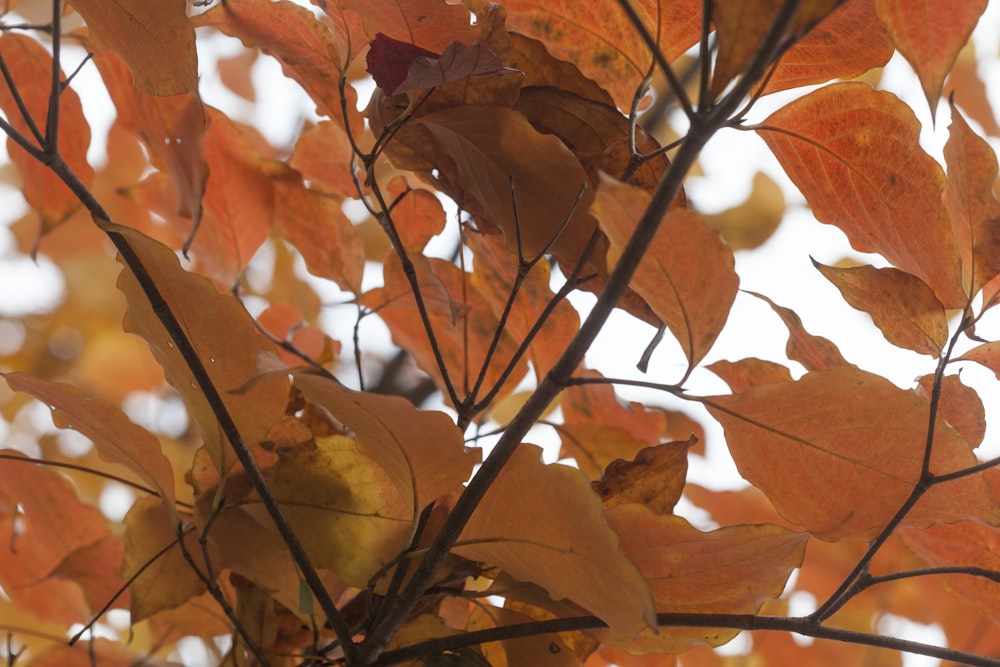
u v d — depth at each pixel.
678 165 1.08
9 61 1.33
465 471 1.14
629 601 1.12
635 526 1.16
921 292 1.20
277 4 1.23
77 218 1.60
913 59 1.11
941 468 1.17
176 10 1.19
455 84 1.18
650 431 1.38
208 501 1.21
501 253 1.27
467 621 1.25
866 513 1.18
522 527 1.14
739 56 1.07
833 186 1.22
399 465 1.15
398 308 1.34
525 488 1.13
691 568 1.17
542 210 1.18
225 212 1.35
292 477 1.20
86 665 1.36
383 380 1.75
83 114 1.34
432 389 1.70
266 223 1.36
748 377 1.25
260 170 1.34
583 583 1.13
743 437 1.18
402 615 1.15
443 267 1.33
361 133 1.27
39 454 1.62
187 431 1.77
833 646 1.46
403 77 1.18
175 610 1.32
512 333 1.34
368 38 1.21
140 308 1.17
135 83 1.20
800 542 1.17
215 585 1.20
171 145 1.31
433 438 1.13
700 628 1.18
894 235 1.21
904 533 1.25
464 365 1.33
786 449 1.18
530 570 1.15
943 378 1.21
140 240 1.13
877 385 1.15
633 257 1.09
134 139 1.50
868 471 1.17
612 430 1.33
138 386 1.83
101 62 1.31
